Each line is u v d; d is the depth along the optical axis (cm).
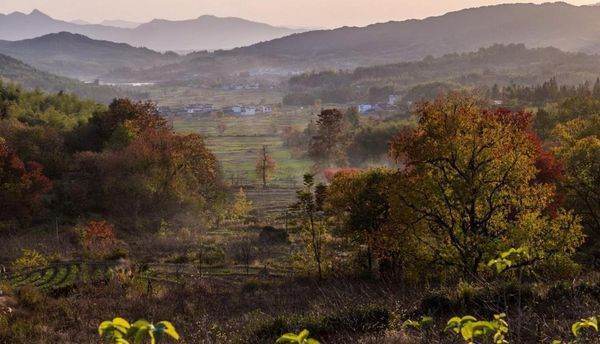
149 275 4538
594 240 4403
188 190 9038
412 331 1516
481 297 1759
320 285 3947
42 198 7912
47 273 4506
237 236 7519
